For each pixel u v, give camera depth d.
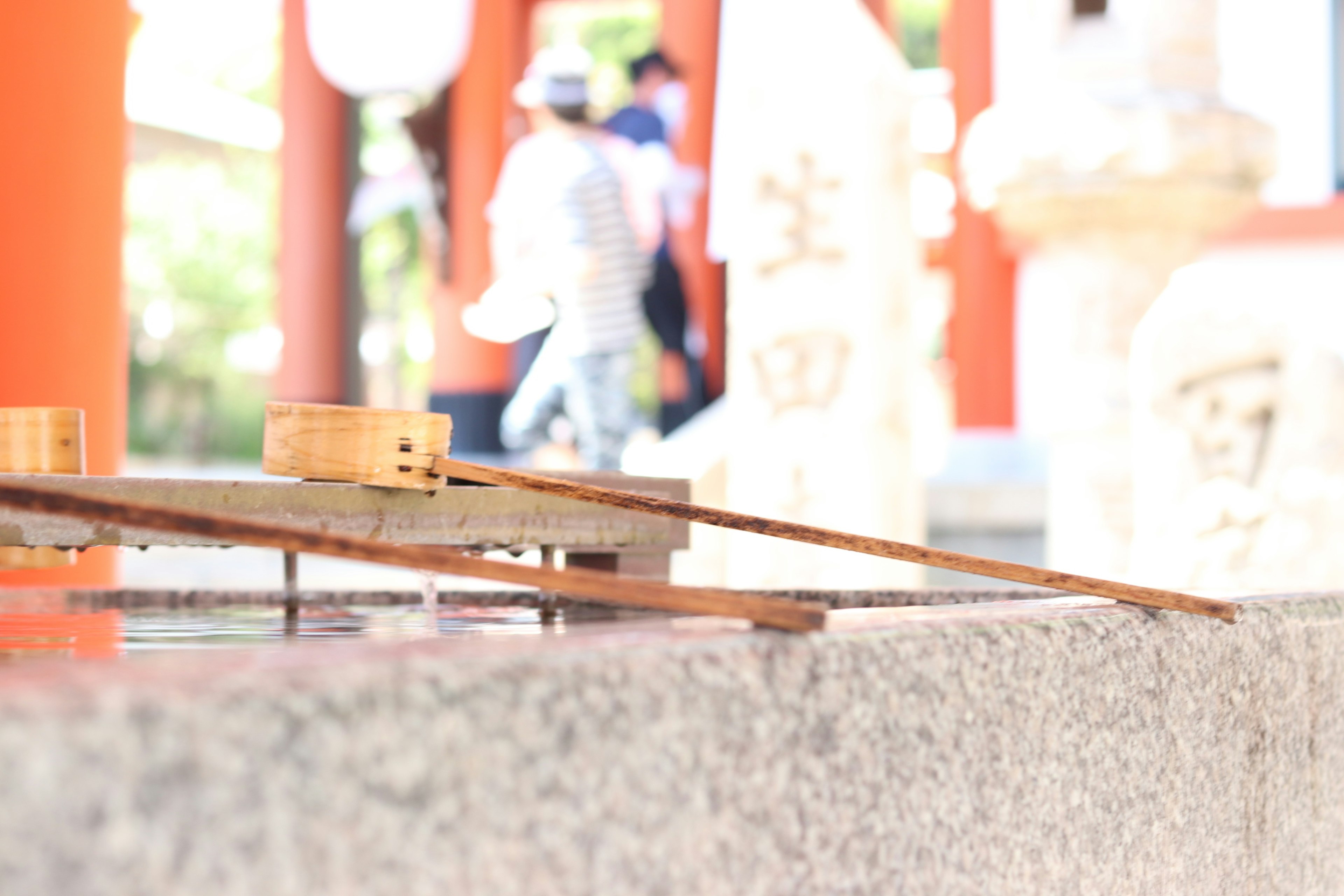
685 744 0.79
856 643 0.91
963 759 0.98
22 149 4.03
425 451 1.36
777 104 5.03
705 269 12.80
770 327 5.01
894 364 5.00
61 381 4.11
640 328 8.43
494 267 12.92
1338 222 11.27
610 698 0.76
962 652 0.98
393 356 24.33
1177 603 1.26
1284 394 2.88
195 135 21.34
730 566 5.02
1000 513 6.68
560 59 8.51
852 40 4.98
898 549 1.18
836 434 4.93
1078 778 1.08
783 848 0.84
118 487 1.24
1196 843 1.23
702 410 12.90
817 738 0.87
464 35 11.91
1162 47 5.17
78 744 0.56
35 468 1.45
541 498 1.56
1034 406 11.26
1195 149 4.91
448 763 0.68
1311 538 2.84
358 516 1.36
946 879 0.95
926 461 7.37
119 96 4.32
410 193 13.30
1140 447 3.00
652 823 0.77
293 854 0.62
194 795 0.59
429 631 1.43
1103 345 5.18
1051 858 1.05
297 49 12.94
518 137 14.69
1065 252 5.24
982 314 11.58
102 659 0.97
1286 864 1.38
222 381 26.48
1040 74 5.28
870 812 0.90
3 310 4.01
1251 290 2.94
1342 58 11.42
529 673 0.72
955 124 11.70
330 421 1.34
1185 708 1.22
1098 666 1.11
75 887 0.55
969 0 11.47
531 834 0.71
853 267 4.93
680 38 12.70
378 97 12.66
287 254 13.03
